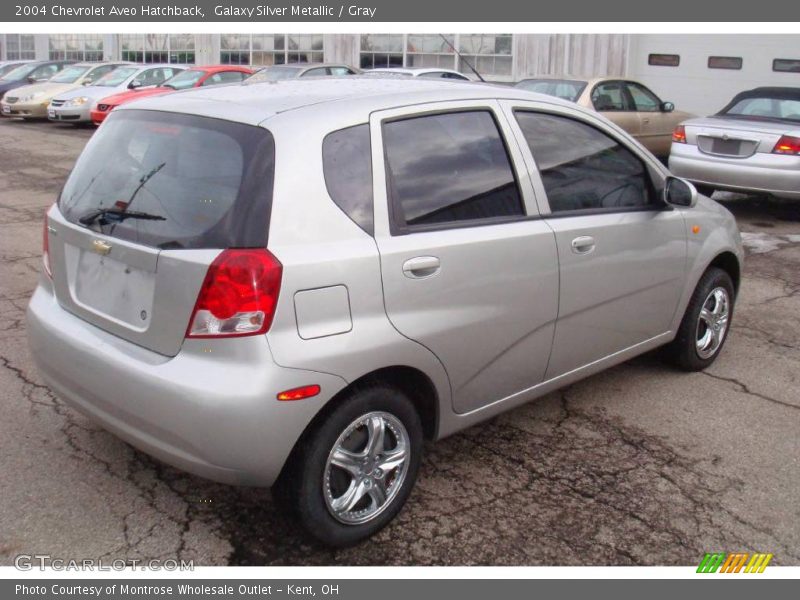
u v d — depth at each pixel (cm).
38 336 359
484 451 414
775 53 1576
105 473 384
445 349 345
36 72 2331
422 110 354
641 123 1232
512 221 375
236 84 391
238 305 290
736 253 526
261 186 300
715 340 525
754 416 460
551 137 406
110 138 362
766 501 375
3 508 354
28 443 409
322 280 303
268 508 362
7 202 1032
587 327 418
